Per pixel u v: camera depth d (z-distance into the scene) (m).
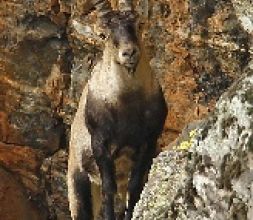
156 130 17.92
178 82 26.81
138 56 16.70
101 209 20.28
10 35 31.66
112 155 17.91
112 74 17.27
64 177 31.78
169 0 26.22
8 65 31.95
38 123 32.00
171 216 10.78
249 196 9.54
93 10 28.95
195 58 26.28
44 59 31.20
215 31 25.59
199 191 10.23
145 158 18.09
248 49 25.17
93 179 19.69
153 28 26.80
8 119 32.53
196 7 25.77
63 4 29.92
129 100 17.38
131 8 17.28
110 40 17.03
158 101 17.72
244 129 9.83
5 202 31.89
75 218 20.48
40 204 32.56
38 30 30.95
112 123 17.53
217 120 10.25
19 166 32.72
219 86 26.05
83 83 29.97
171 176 15.40
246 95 9.98
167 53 26.80
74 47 30.27
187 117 26.67
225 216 9.85
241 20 25.03
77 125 19.69
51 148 32.03
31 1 30.69
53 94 31.20
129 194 18.19
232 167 9.81
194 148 10.55
